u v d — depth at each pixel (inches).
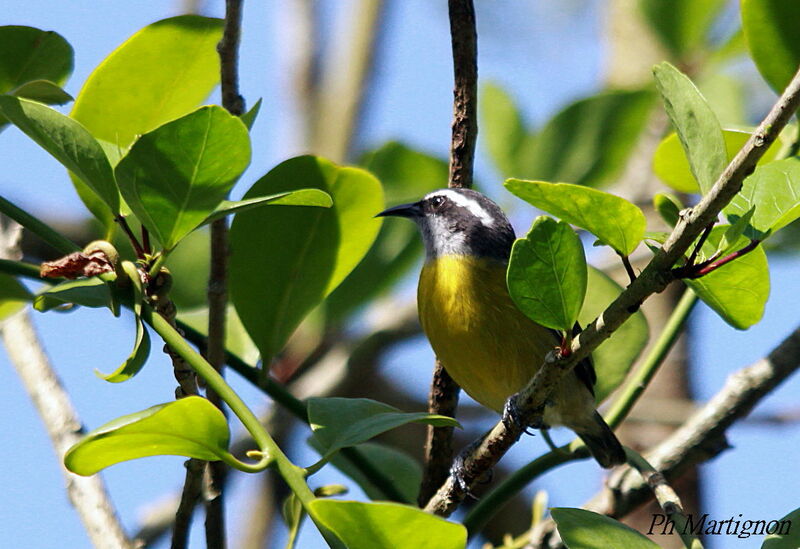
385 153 521.3
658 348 371.2
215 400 301.1
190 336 337.7
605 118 493.0
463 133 340.2
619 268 538.3
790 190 255.4
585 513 259.8
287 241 345.1
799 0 332.2
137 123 331.6
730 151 351.9
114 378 246.2
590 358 414.0
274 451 230.5
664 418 531.5
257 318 342.3
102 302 262.7
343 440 249.6
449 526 200.5
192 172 250.4
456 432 652.1
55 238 283.9
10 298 357.7
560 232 239.5
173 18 318.0
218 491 318.7
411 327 557.6
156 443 224.1
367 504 198.1
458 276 448.5
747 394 393.1
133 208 255.8
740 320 264.5
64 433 362.9
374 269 516.1
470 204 465.7
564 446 356.8
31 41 323.9
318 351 566.6
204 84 332.5
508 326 442.6
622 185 494.9
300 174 343.6
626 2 533.0
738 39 510.9
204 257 453.1
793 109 207.0
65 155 259.8
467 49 335.6
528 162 504.7
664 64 243.0
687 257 252.5
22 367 377.7
